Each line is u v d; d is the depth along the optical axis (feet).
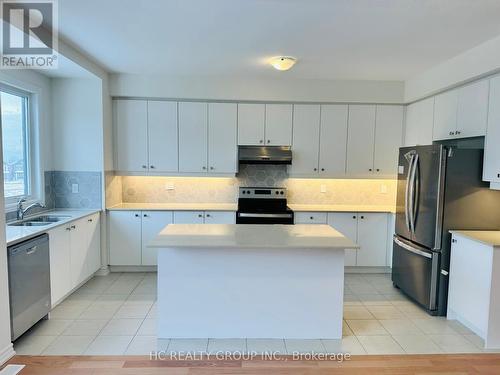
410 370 7.96
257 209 14.89
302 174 15.19
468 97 11.01
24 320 8.70
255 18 8.41
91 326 9.73
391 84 14.74
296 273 9.01
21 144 12.03
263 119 14.93
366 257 14.85
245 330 9.09
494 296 8.80
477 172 10.43
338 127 15.07
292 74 13.83
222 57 11.65
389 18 8.31
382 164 15.25
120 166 14.79
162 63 12.49
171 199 16.17
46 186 13.16
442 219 10.52
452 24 8.61
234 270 8.95
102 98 13.56
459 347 8.95
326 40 9.87
